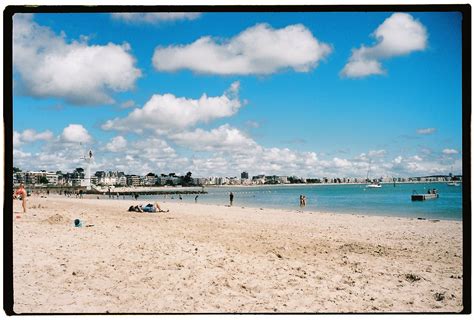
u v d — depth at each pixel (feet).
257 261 28.48
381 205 136.67
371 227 55.47
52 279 22.88
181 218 64.59
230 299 20.40
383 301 20.77
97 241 34.42
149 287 22.00
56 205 103.96
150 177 640.17
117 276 23.79
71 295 20.47
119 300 19.97
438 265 28.94
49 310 18.44
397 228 54.34
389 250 34.88
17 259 26.73
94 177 526.57
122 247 31.94
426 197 170.09
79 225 45.03
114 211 79.61
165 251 30.78
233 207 115.96
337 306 19.84
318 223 60.95
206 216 72.02
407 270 27.25
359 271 26.66
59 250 29.94
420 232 49.57
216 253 30.68
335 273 25.91
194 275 24.38
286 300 20.48
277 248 34.24
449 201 159.74
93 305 19.20
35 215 57.16
